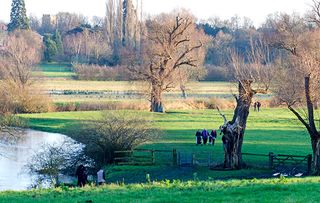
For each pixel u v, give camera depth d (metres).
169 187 50.94
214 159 95.06
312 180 57.03
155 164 90.31
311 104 77.12
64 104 192.25
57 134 141.25
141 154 99.50
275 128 147.62
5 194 50.88
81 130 96.62
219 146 112.25
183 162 91.06
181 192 45.91
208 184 53.31
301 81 96.31
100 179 67.25
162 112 186.00
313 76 80.62
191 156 96.38
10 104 168.75
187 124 155.38
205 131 115.62
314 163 76.81
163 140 120.38
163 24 189.38
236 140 83.25
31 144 122.38
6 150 113.25
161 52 186.75
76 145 99.38
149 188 50.91
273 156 84.75
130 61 192.25
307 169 79.56
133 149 95.12
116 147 93.50
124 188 52.09
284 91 99.62
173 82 192.75
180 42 192.38
